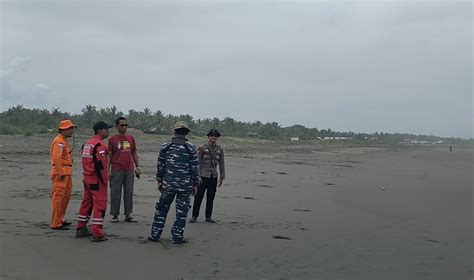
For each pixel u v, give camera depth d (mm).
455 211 13438
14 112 59938
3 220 8883
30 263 6152
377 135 186625
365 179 23766
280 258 7262
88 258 6594
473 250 8445
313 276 6391
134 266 6363
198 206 10094
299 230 9672
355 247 8305
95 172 7641
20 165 20719
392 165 39031
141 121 70000
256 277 6207
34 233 7902
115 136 9484
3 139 38375
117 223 9312
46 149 31406
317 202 14258
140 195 13891
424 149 106688
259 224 10148
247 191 16219
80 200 12320
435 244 8859
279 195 15562
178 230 7793
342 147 87375
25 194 12539
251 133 95312
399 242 8914
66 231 8250
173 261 6734
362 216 11953
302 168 29984
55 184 8289
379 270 6852
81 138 44656
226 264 6746
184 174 7805
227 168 26297
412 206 14227
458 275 6777
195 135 71000
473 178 26875
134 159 9695
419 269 7012
